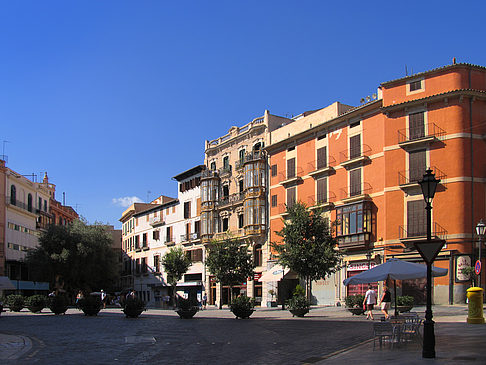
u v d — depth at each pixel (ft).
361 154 141.28
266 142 180.24
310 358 44.60
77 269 195.62
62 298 113.80
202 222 205.77
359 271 138.10
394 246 129.18
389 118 134.21
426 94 128.88
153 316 109.40
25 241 219.61
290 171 167.22
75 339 60.85
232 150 199.72
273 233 172.24
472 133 123.85
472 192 121.80
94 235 203.62
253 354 48.16
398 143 131.23
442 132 125.39
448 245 120.88
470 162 122.83
